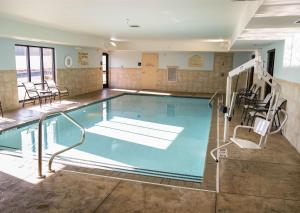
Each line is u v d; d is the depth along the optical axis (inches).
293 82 210.4
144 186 124.5
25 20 271.3
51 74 414.6
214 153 186.4
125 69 602.9
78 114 355.9
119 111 381.4
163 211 104.0
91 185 124.9
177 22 266.8
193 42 494.9
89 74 513.3
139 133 274.1
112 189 121.4
